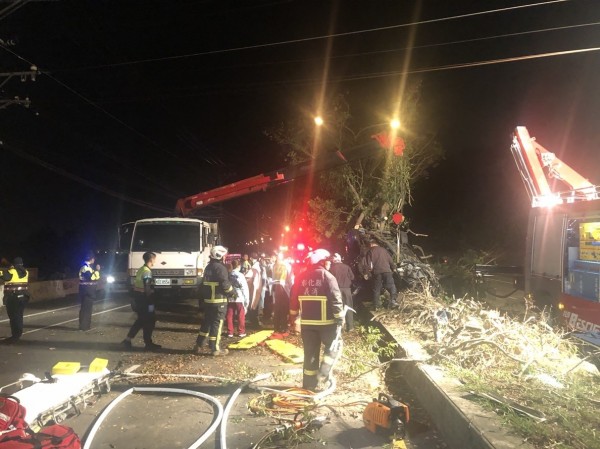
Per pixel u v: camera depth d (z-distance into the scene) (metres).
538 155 9.88
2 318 13.12
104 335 10.49
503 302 13.26
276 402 5.58
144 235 15.11
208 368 7.41
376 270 11.09
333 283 5.98
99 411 5.57
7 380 7.04
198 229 15.34
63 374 5.50
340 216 18.91
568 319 7.42
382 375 7.07
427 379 5.49
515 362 5.85
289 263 11.02
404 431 4.76
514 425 3.94
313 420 4.96
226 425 5.13
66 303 16.91
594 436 3.72
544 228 8.55
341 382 6.52
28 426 4.25
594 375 5.48
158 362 7.89
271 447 4.61
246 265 13.23
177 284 14.80
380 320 9.66
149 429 5.08
